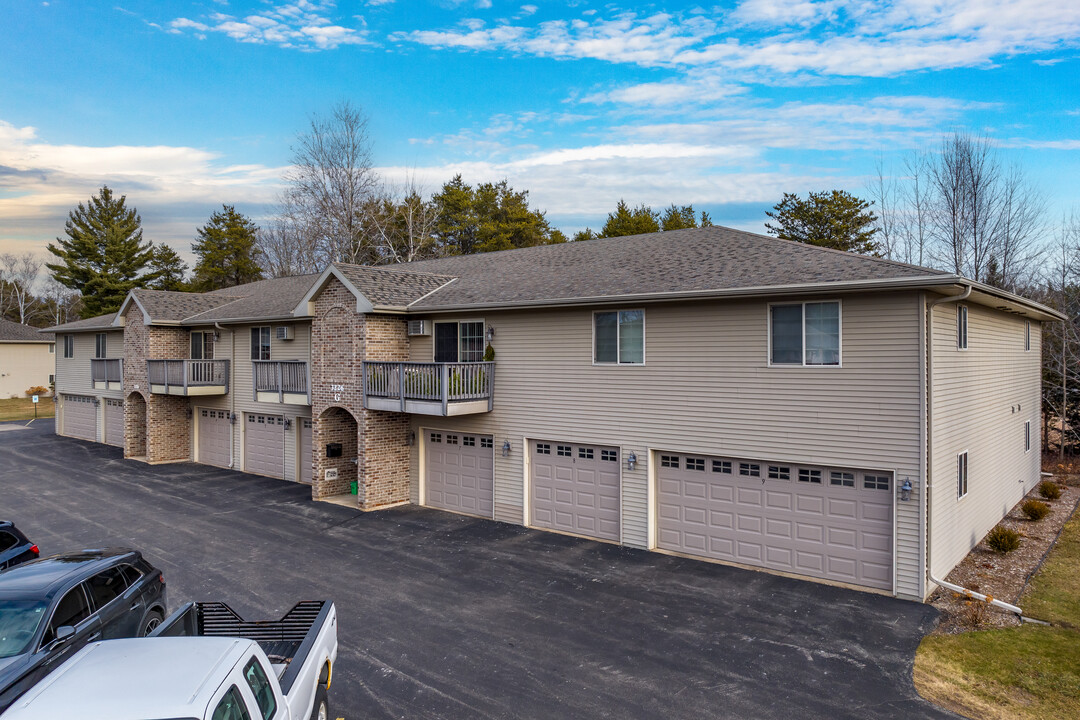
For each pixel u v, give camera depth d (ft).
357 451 68.69
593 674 30.60
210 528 55.93
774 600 39.24
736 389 45.06
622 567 45.29
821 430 41.93
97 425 106.93
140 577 31.76
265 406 79.05
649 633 34.91
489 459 58.75
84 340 109.91
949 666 31.17
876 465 40.16
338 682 29.91
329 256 156.66
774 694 28.78
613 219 173.99
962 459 45.83
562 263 64.28
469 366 55.98
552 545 50.55
